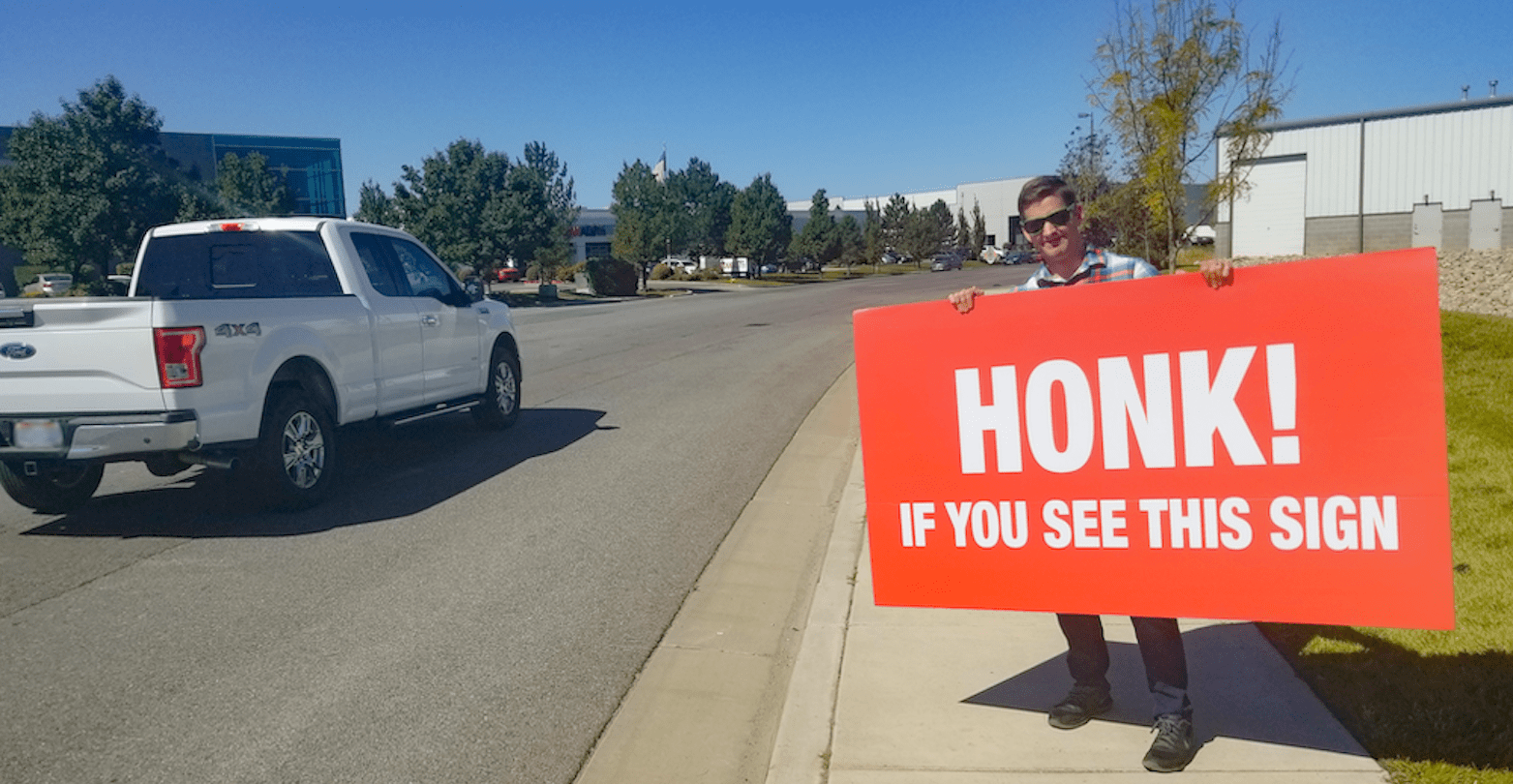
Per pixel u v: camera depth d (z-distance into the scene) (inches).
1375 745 143.5
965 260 4057.6
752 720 174.2
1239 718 154.6
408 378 369.1
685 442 413.7
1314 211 1946.4
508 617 220.7
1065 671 177.3
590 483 344.2
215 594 235.0
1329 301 127.8
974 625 201.5
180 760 158.6
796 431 438.3
